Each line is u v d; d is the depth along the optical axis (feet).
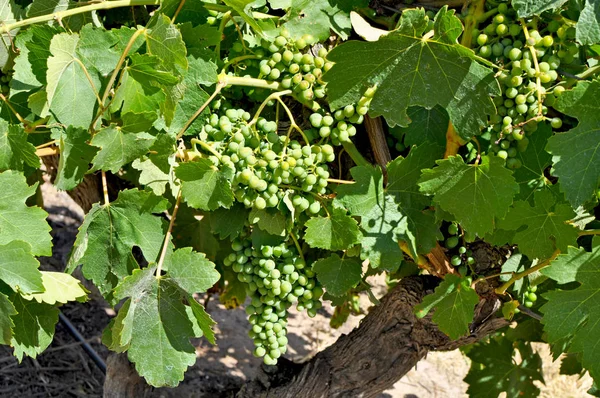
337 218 3.20
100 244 3.22
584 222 3.26
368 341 3.86
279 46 3.15
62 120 3.03
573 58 3.02
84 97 3.04
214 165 3.13
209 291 4.79
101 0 3.26
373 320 3.88
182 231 4.07
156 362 3.22
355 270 3.35
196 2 3.14
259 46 3.24
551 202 3.05
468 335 3.67
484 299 3.55
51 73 2.94
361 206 3.20
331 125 3.22
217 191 3.12
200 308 3.11
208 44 3.16
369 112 3.05
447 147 3.16
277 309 3.54
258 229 3.40
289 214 3.31
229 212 3.41
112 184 4.27
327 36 3.19
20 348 3.22
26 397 5.71
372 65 2.99
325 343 6.62
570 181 2.91
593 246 2.97
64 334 6.41
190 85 3.16
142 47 3.07
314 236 3.24
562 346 3.36
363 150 3.45
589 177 2.91
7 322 3.03
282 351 3.61
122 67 3.08
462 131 3.01
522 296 3.50
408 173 3.21
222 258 4.27
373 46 2.96
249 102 3.46
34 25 2.97
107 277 3.26
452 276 3.31
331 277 3.35
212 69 3.15
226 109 3.35
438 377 6.53
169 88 3.04
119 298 3.06
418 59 2.96
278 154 3.23
